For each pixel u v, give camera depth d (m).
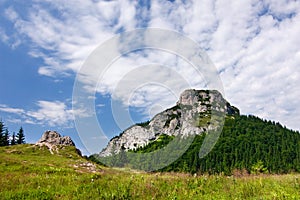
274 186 12.55
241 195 11.34
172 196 11.26
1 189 13.16
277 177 15.49
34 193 11.67
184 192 11.91
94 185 12.90
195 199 11.03
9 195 11.52
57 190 12.31
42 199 11.08
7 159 34.09
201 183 13.30
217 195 11.50
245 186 12.65
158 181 13.52
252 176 16.61
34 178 16.48
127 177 14.38
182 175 14.90
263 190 11.89
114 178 14.30
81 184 13.27
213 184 13.31
